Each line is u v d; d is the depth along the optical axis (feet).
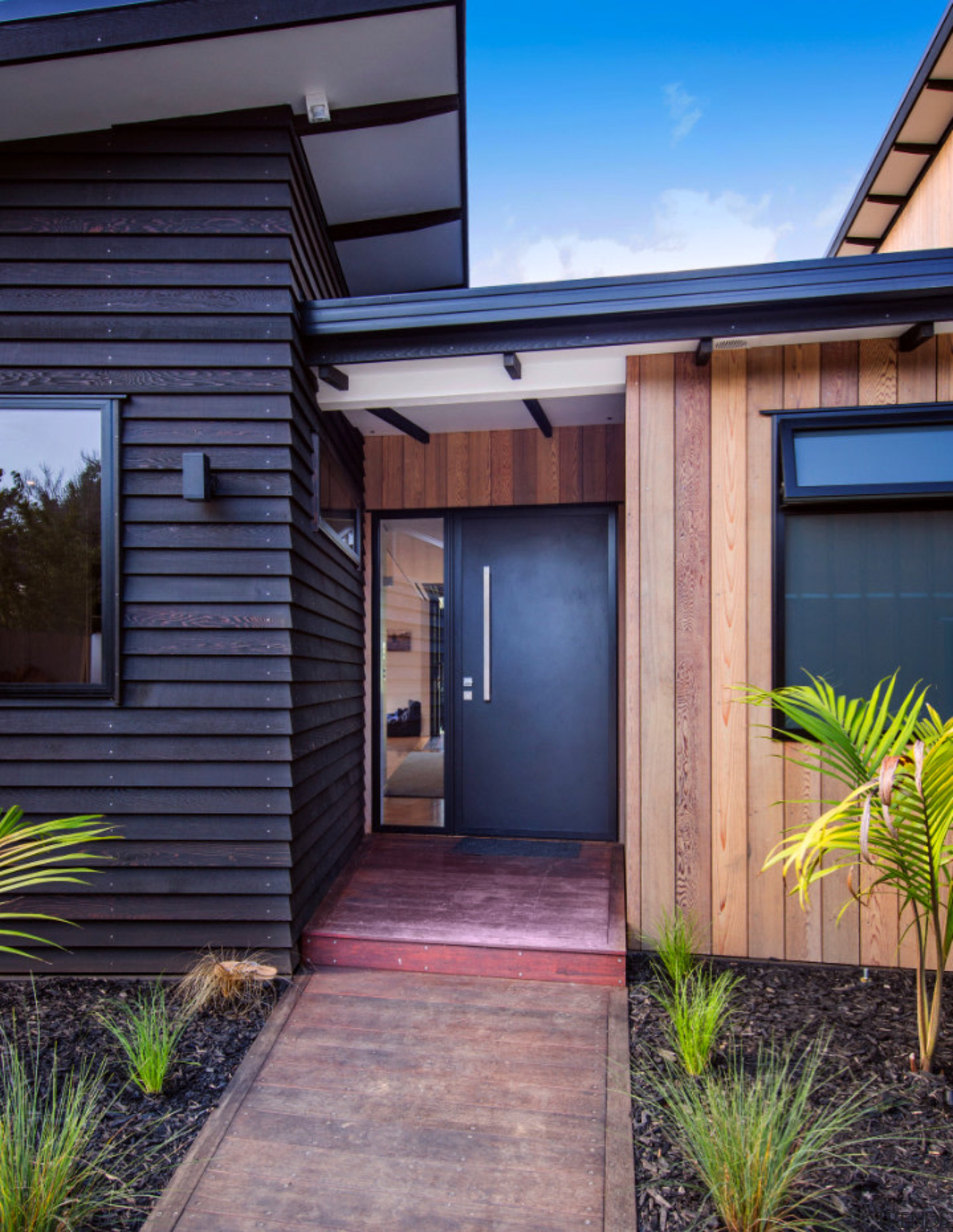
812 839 6.19
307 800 10.45
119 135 9.92
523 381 11.07
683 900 10.25
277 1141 6.68
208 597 9.66
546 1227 5.75
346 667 13.30
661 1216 5.78
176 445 9.76
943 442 9.91
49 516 9.75
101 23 8.68
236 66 9.21
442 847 13.99
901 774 6.35
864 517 10.09
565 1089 7.35
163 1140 6.64
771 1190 5.45
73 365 9.79
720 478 10.36
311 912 10.52
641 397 10.54
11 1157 5.65
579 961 9.37
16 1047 8.01
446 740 15.06
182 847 9.63
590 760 14.58
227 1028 8.42
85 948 9.71
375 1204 6.00
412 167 11.92
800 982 9.48
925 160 14.02
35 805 9.68
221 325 9.80
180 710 9.66
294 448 9.95
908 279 9.07
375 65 9.38
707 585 10.34
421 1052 7.98
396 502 15.19
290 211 9.89
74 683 9.68
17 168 9.91
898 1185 5.91
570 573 14.74
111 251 9.85
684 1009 7.93
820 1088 7.10
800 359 10.23
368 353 10.47
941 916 9.82
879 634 10.03
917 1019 8.50
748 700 8.62
